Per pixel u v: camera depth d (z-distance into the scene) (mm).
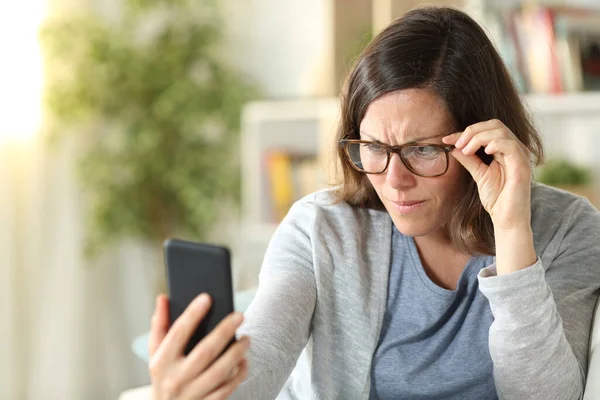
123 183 3326
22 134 3248
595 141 2592
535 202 1320
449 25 1153
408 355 1249
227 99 3318
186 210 3432
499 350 1092
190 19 3438
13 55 3191
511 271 1077
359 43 2738
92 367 3426
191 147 3359
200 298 814
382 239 1303
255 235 3170
